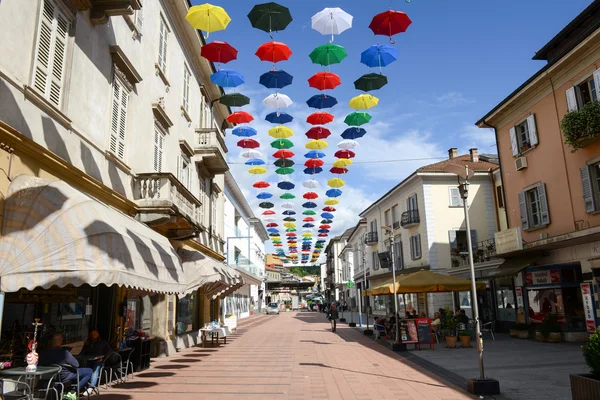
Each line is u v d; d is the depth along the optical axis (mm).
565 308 18078
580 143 16172
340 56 11531
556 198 18344
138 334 13430
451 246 30984
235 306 46062
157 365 13938
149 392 9734
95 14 10547
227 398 9109
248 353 17125
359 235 58594
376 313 48000
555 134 18391
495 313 24172
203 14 10180
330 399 8953
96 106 10852
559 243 17219
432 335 17406
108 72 11594
